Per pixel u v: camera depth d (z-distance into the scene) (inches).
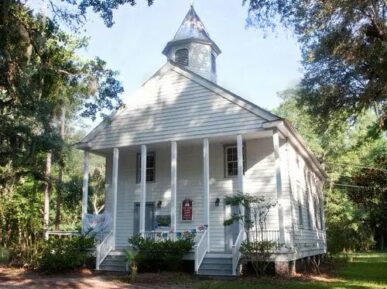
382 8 542.6
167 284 543.8
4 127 565.6
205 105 724.7
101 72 653.3
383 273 725.9
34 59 546.9
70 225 1117.1
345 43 589.6
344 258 1084.5
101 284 539.2
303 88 809.5
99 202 1497.3
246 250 602.5
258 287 510.9
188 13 995.9
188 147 799.7
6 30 454.6
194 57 944.3
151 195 812.0
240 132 684.1
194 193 775.1
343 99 768.3
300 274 655.1
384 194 866.1
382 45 544.1
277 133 663.8
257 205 702.5
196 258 624.4
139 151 838.5
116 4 495.2
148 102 778.8
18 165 627.5
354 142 1504.7
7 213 762.2
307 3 583.2
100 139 802.2
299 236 758.5
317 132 900.0
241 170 669.3
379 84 603.2
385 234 1881.2
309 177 1007.6
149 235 709.9
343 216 1566.2
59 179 798.5
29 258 703.7
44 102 577.3
